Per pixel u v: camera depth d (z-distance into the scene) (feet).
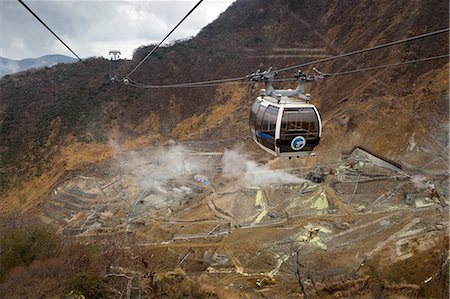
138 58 401.08
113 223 218.18
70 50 63.46
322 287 114.73
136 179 273.13
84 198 258.98
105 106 355.56
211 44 399.65
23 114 362.12
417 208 181.06
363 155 229.45
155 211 225.97
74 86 381.40
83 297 74.28
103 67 410.52
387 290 108.58
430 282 105.91
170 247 171.53
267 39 373.81
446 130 212.02
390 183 203.21
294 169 235.20
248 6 426.51
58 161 309.83
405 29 274.57
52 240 110.73
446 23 257.75
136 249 167.02
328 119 255.09
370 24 306.55
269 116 46.83
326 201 200.44
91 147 323.37
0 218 261.24
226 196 224.94
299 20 363.56
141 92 366.63
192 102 351.67
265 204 207.72
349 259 139.64
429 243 133.49
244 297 111.34
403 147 219.20
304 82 46.85
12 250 100.22
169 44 418.31
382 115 235.40
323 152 239.09
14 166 321.32
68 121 343.05
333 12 344.90
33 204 272.92
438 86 226.58
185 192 243.19
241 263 150.71
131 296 76.18
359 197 200.13
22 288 81.46
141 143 329.72
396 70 250.78
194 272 145.59
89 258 103.35
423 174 203.51
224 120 318.45
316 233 169.78
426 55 248.52
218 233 183.32
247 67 355.97
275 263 147.43
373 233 162.91
